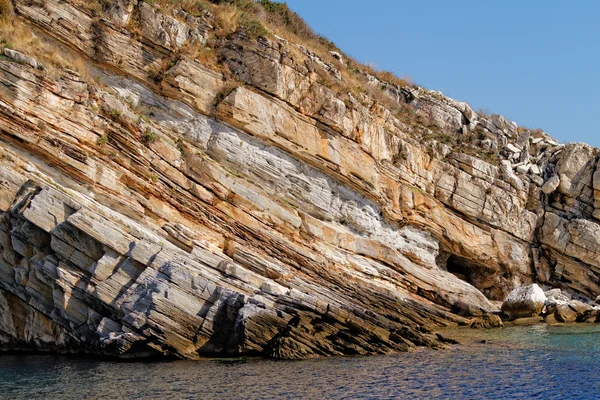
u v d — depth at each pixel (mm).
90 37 28219
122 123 26672
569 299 35969
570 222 37281
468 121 40906
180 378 19672
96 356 23031
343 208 32125
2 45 25531
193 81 29516
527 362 22281
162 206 26438
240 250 26484
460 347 25016
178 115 29406
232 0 36656
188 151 28109
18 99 24156
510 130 40906
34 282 23344
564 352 24078
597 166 37812
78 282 22953
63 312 22906
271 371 20578
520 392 18484
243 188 28438
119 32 28625
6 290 23766
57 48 27656
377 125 33969
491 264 36625
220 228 27453
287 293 24391
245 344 22594
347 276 28953
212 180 27812
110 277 22828
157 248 23359
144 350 22359
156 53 29438
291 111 31000
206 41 30906
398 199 34000
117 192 25438
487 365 21781
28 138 24078
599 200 37719
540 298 32875
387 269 31219
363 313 25625
